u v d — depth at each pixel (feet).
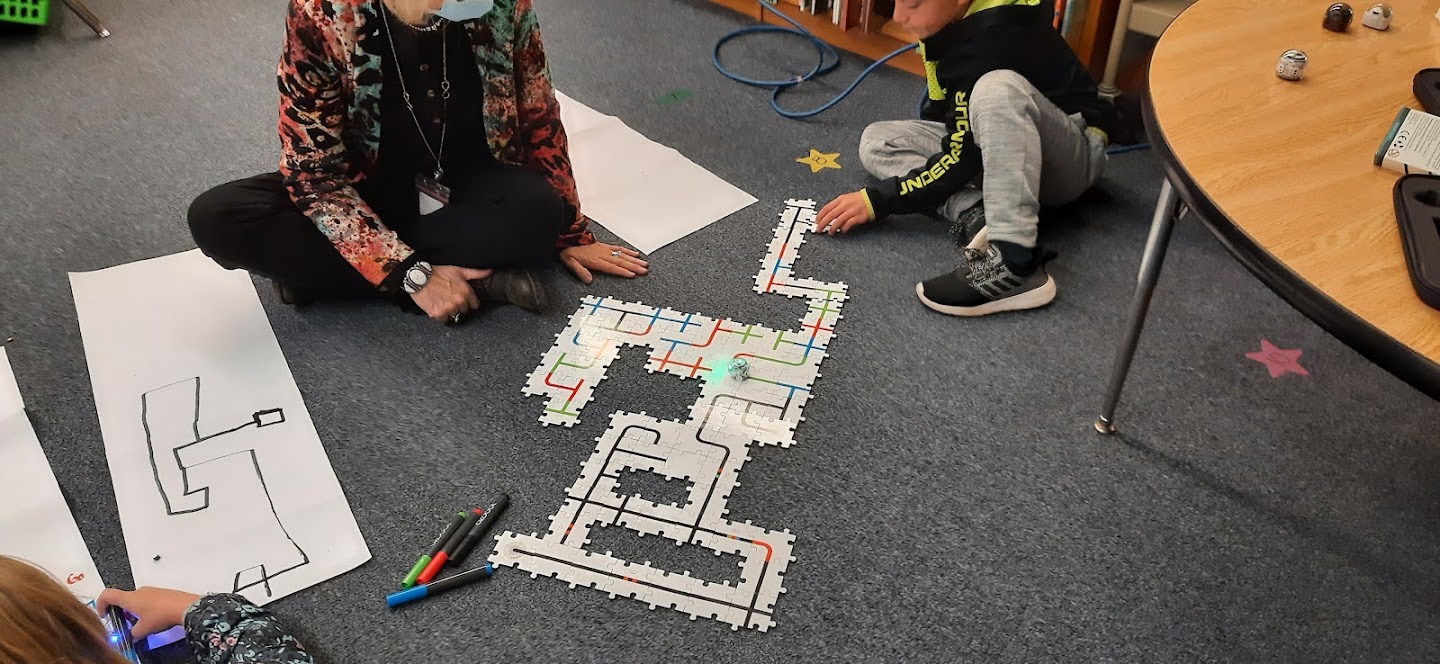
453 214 5.64
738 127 7.50
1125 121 7.27
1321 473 4.86
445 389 5.39
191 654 4.23
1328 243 3.07
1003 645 4.21
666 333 5.70
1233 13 4.58
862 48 8.34
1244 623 4.27
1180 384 5.33
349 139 5.35
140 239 6.40
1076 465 4.93
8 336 5.68
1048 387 5.34
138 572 4.47
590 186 6.84
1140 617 4.30
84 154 7.19
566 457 5.01
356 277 5.74
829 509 4.75
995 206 5.78
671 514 4.73
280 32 8.80
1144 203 6.64
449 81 5.28
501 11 5.05
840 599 4.38
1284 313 5.74
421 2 4.70
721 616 4.33
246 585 4.43
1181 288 5.94
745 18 8.98
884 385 5.37
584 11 9.10
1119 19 6.97
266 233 5.42
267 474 4.92
